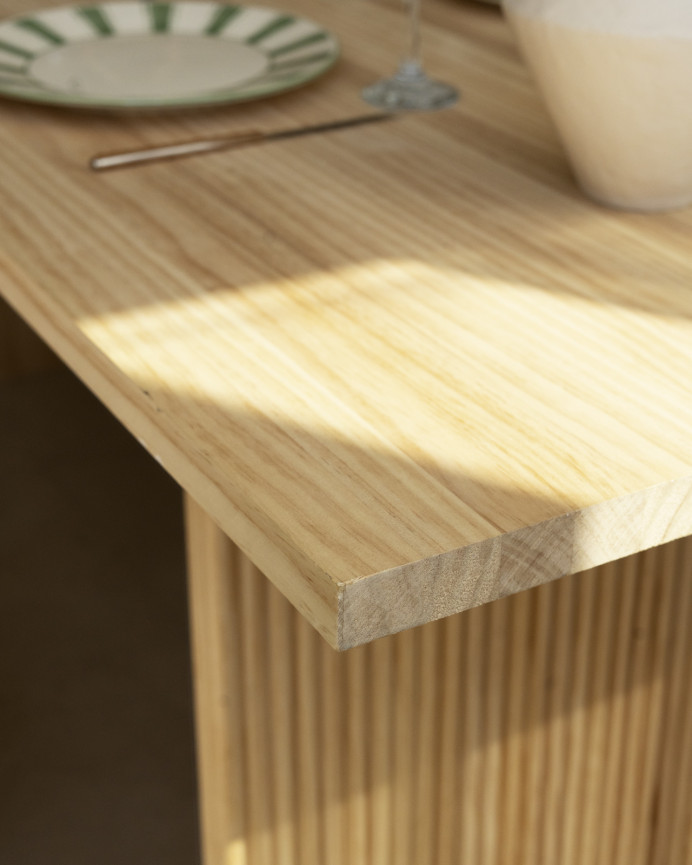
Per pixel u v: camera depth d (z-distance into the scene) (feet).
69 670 5.55
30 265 2.44
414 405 1.97
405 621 1.65
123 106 3.28
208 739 2.91
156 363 2.09
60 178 2.92
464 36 4.26
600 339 2.18
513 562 1.70
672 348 2.15
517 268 2.46
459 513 1.71
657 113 2.49
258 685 2.79
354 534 1.66
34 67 3.69
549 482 1.77
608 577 3.17
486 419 1.93
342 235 2.60
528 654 3.17
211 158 3.05
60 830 4.69
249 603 2.67
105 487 6.89
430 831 3.27
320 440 1.87
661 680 3.45
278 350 2.13
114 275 2.40
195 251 2.51
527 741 3.31
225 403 1.97
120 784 4.93
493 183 2.92
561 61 2.55
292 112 3.41
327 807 3.05
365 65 3.88
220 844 3.04
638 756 3.56
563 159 3.09
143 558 6.31
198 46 3.93
